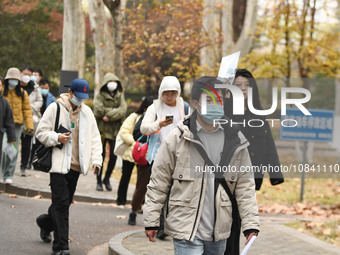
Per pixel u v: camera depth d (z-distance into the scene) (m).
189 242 9.43
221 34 40.47
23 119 24.41
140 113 19.84
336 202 27.34
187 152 9.46
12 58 69.62
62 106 14.50
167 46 39.25
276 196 28.48
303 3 40.53
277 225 19.53
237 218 9.92
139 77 41.19
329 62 40.25
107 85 25.17
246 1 41.59
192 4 38.62
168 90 15.73
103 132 25.33
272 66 40.25
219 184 9.55
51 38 71.88
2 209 19.45
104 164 35.09
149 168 16.61
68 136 14.12
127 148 20.41
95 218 20.09
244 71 10.16
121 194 21.16
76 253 15.23
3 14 69.56
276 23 40.16
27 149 26.66
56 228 14.30
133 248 14.89
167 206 9.69
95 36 38.97
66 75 26.19
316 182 33.78
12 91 23.84
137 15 38.81
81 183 27.20
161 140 16.08
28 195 23.47
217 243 9.64
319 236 18.52
